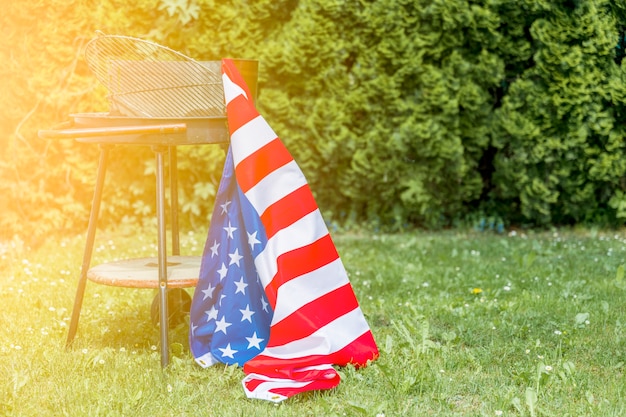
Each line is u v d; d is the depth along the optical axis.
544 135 6.46
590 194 6.59
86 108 6.46
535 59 6.30
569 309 4.43
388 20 6.36
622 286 4.91
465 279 5.20
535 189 6.57
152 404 3.18
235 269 3.57
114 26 6.37
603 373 3.52
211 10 6.42
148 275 3.73
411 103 6.48
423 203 6.71
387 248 6.27
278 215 3.57
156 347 3.89
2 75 6.41
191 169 6.70
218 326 3.58
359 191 6.82
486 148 6.68
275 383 3.30
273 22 6.57
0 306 4.58
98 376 3.47
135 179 6.77
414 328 3.96
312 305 3.53
